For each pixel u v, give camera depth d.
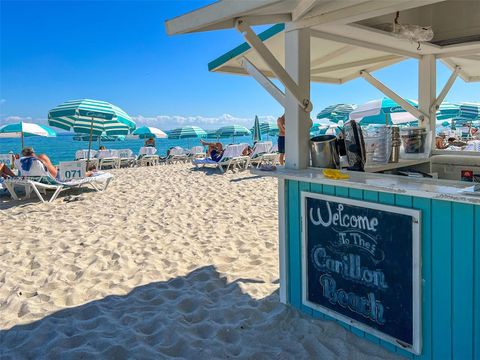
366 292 2.31
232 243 4.54
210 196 7.49
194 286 3.37
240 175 10.52
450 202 1.90
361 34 3.03
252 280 3.45
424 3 2.29
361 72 4.38
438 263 1.98
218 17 2.15
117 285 3.41
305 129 2.77
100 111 9.73
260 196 7.34
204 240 4.68
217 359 2.28
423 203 2.00
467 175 3.34
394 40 3.28
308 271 2.66
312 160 2.82
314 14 2.50
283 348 2.38
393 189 1.99
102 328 2.67
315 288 2.63
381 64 4.32
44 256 4.16
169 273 3.69
